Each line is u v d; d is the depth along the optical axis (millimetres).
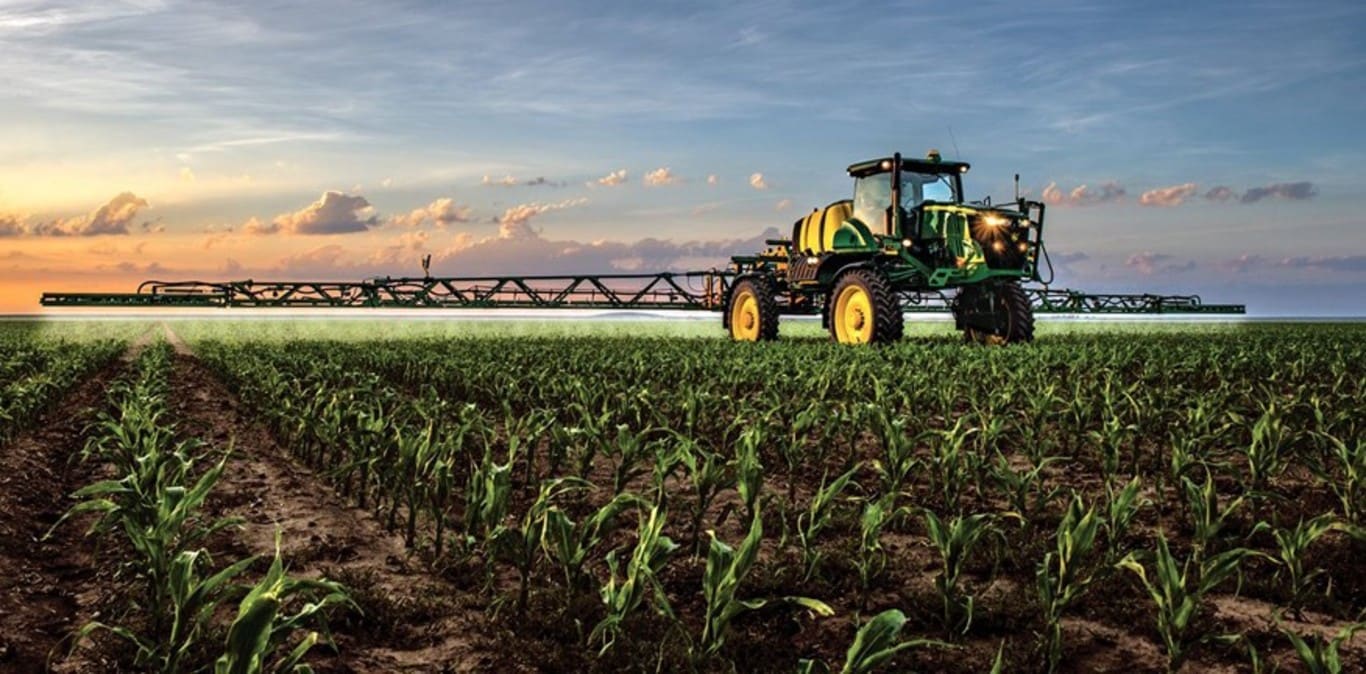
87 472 8539
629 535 6309
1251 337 24203
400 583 5379
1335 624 4805
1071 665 4309
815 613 4895
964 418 7113
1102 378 13758
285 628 3354
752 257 24578
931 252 18828
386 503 7254
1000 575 5504
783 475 8102
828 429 7957
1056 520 6559
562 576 5402
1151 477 7957
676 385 13555
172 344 28609
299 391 10414
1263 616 4906
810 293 22266
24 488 7348
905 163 18766
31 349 20344
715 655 4246
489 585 5051
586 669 4199
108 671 4102
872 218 19500
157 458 5816
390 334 28812
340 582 5250
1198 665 4309
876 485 7711
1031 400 9094
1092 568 5410
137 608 4688
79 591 5250
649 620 4684
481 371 13258
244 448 9680
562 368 14703
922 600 4977
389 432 7664
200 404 13414
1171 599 4004
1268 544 6062
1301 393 10383
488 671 4191
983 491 6980
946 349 16594
